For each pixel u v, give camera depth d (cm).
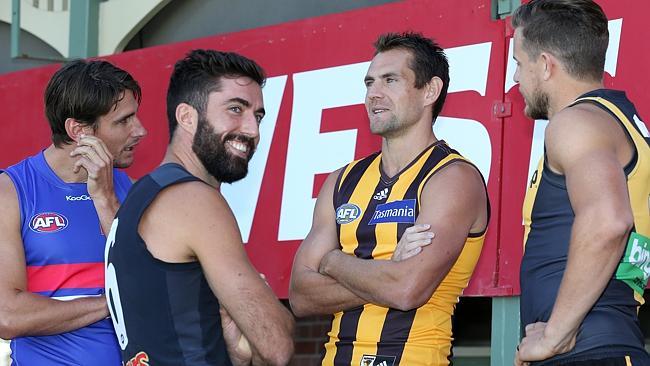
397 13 1316
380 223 993
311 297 998
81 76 1017
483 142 1194
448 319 980
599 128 784
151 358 758
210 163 825
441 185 977
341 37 1373
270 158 1398
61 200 1023
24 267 991
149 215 772
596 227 744
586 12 855
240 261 768
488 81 1206
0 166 1731
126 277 775
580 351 770
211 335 767
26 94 1719
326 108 1364
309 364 1959
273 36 1447
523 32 876
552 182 811
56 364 985
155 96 1573
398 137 1026
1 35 1989
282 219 1365
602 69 861
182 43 1561
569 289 755
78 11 1753
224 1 1758
